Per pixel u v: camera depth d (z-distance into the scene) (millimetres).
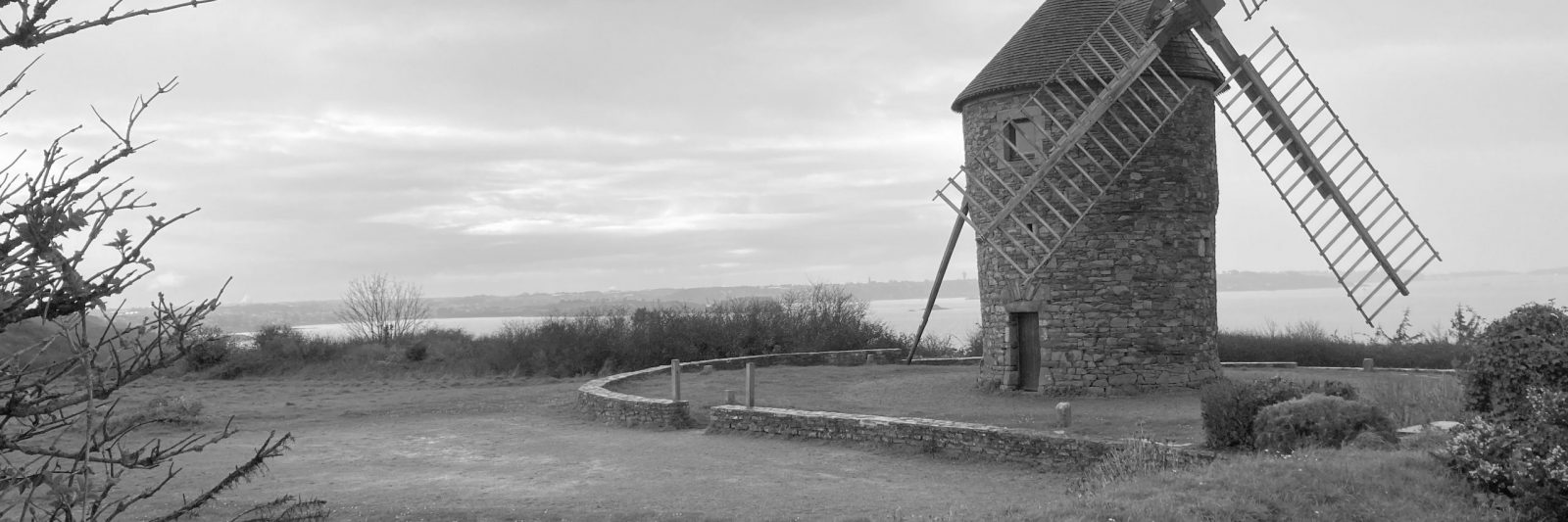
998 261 24203
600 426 22359
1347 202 23859
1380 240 23953
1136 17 23047
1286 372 28609
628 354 37500
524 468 16906
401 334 46656
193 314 4168
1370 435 12844
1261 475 11516
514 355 38219
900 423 17500
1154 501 10875
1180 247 23125
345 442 20422
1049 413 20250
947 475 15344
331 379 37375
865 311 45594
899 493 14070
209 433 21344
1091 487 12625
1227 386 14445
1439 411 15625
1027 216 23266
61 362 4039
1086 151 22500
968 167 24547
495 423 23281
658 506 13406
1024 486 14312
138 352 4113
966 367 32156
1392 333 47406
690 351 38250
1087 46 22594
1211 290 23938
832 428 18594
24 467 3992
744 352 38844
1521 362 12203
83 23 3889
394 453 18828
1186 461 13688
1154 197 22859
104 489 3959
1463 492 10977
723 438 19766
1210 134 23969
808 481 15133
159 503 13352
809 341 40250
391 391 31969
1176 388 22781
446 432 21859
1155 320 22719
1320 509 10570
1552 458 10250
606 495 14352
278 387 33781
